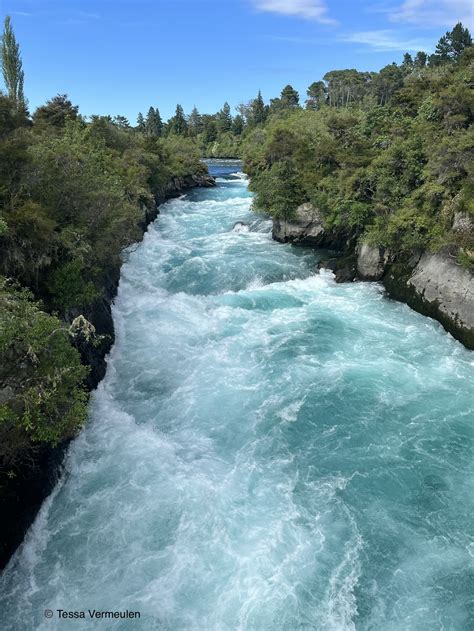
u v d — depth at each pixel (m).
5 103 26.86
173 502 17.38
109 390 24.47
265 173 54.41
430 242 33.34
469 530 16.61
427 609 13.99
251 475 18.91
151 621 13.44
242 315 33.09
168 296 36.31
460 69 53.91
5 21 52.78
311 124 83.94
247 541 15.93
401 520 16.97
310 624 13.45
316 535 16.27
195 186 94.44
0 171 22.38
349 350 28.48
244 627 13.32
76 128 51.34
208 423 22.00
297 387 24.67
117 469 19.00
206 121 193.38
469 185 30.95
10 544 15.03
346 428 21.66
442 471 19.17
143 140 84.44
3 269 20.31
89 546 15.78
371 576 14.91
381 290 37.62
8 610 13.80
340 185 42.62
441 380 25.39
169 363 26.89
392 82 120.94
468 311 29.25
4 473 15.51
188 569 14.94
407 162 37.53
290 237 49.09
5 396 14.74
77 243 24.31
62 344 15.78
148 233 53.09
